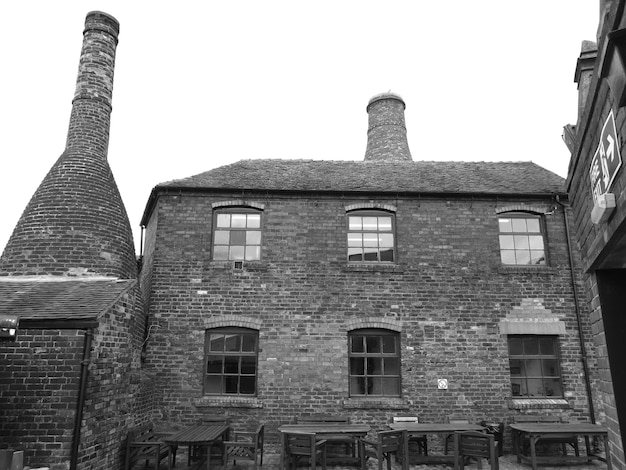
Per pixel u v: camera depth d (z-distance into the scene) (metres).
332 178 12.92
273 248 11.75
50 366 7.67
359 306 11.46
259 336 11.24
